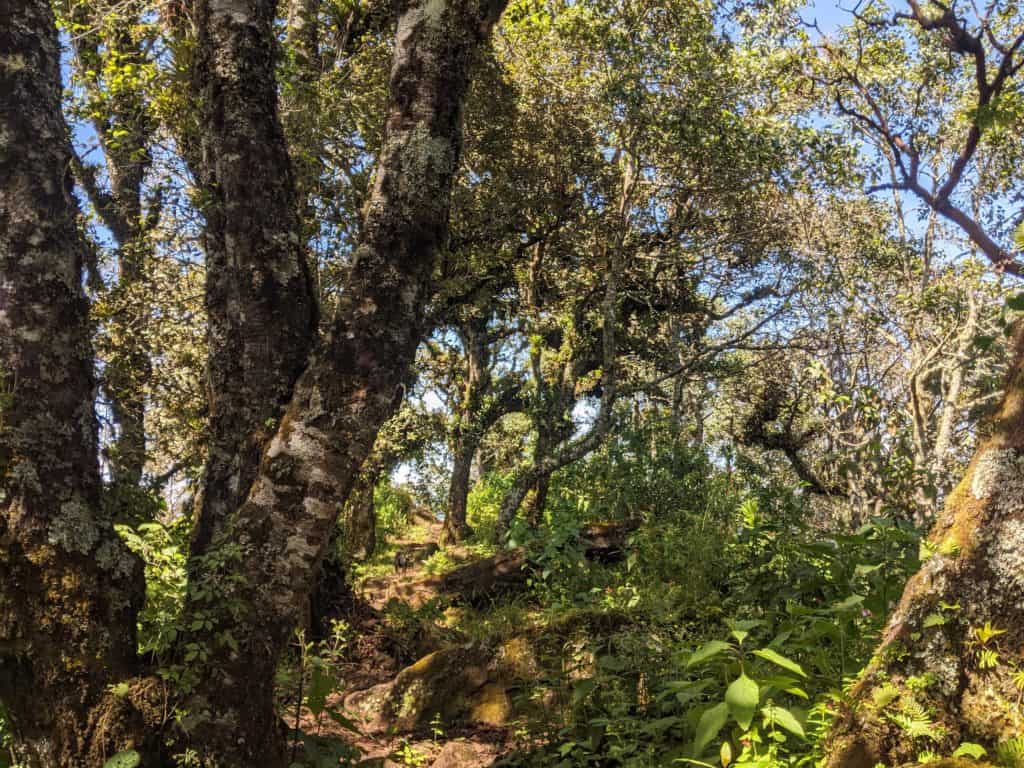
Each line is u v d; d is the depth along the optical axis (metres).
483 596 9.44
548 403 15.36
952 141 11.83
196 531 4.34
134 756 3.38
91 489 3.70
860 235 13.77
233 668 3.64
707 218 14.49
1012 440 2.94
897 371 14.09
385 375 3.87
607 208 13.23
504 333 16.08
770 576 6.31
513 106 11.22
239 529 3.79
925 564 3.10
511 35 12.14
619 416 17.47
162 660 3.69
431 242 3.99
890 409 12.38
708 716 3.09
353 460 3.83
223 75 4.48
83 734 3.49
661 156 12.93
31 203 3.63
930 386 12.41
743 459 16.00
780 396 17.39
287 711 5.04
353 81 8.96
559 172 12.13
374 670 7.32
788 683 3.18
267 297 4.38
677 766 3.93
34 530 3.50
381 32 9.34
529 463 15.27
